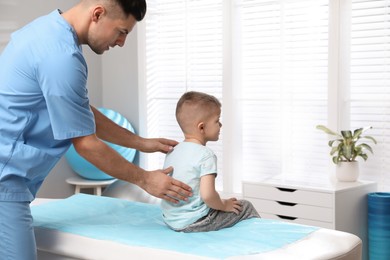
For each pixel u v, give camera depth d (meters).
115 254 1.86
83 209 2.34
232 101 3.69
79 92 1.81
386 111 3.17
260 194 3.12
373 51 3.18
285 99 3.53
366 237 3.12
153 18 4.04
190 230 1.99
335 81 3.24
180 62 3.96
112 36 1.90
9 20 3.60
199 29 3.84
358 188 3.00
